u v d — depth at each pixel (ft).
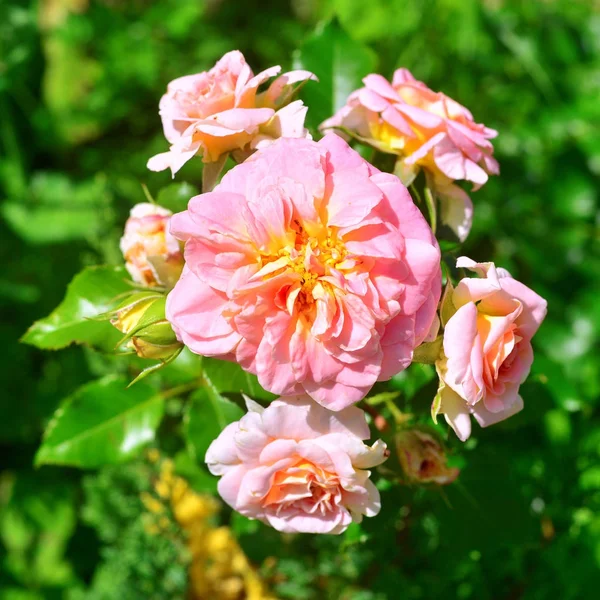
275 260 0.84
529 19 2.33
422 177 1.03
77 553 2.02
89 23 2.39
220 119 0.93
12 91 2.43
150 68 2.39
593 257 2.12
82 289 1.14
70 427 1.21
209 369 1.02
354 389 0.83
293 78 0.99
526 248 2.09
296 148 0.84
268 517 0.92
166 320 0.90
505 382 0.91
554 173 2.14
